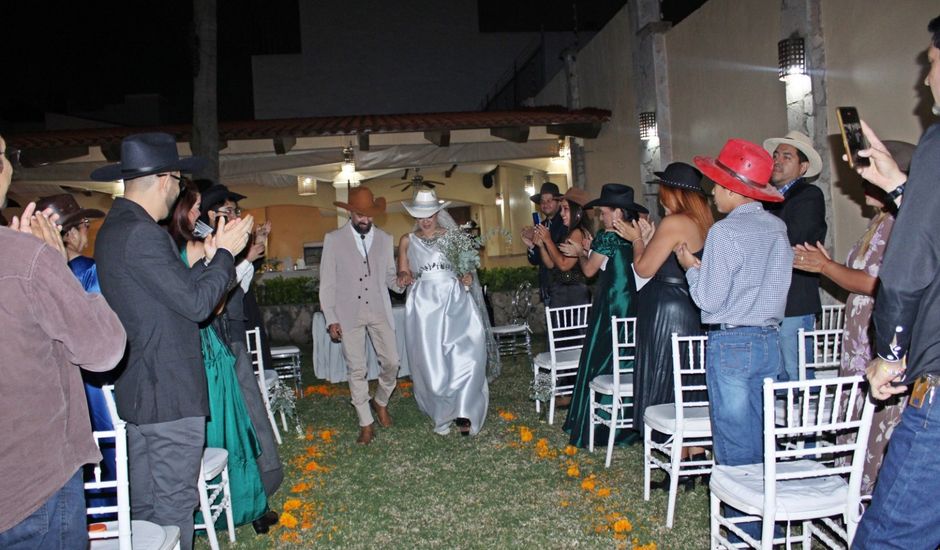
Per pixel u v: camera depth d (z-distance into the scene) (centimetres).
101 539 247
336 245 536
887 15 556
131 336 286
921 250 194
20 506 176
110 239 284
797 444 328
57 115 1936
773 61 717
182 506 299
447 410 530
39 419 180
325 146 1113
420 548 350
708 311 308
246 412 388
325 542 363
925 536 202
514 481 431
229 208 451
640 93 1011
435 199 552
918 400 200
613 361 441
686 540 340
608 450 446
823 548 323
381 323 541
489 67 2119
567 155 1234
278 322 1102
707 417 357
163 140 292
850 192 607
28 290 178
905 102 545
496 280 1095
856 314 322
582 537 349
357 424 594
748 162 303
